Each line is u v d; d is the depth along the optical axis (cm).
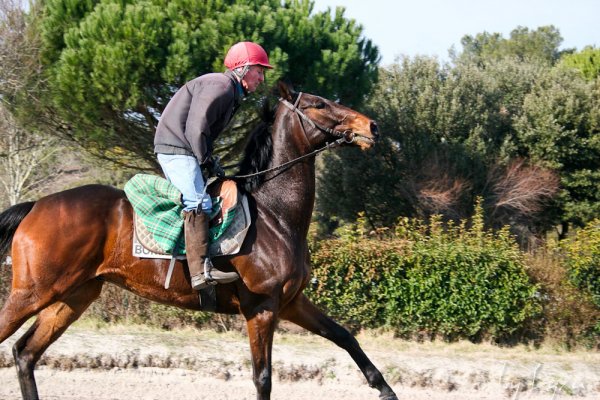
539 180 2048
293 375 747
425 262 942
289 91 550
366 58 1522
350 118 543
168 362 750
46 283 510
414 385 752
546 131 2142
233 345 807
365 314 946
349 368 754
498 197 2012
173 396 688
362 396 719
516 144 2202
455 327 944
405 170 2045
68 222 513
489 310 939
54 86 1361
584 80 2542
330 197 2181
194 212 506
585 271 960
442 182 1966
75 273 517
